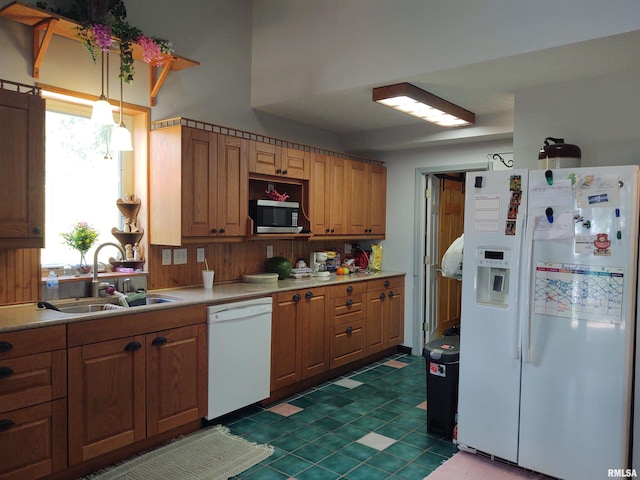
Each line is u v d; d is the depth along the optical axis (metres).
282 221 4.01
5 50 2.68
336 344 4.21
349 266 5.07
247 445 2.93
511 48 2.73
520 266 2.63
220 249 3.91
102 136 3.28
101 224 3.30
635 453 2.41
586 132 3.09
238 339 3.27
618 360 2.37
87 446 2.49
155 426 2.81
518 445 2.67
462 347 2.88
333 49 3.57
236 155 3.61
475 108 3.95
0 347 2.15
